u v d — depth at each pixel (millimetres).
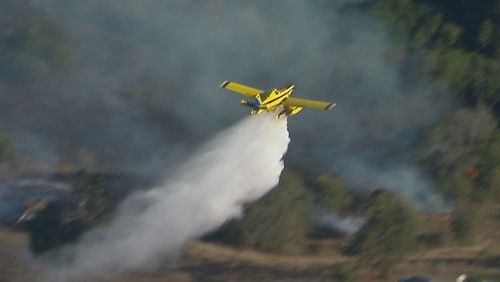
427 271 194375
